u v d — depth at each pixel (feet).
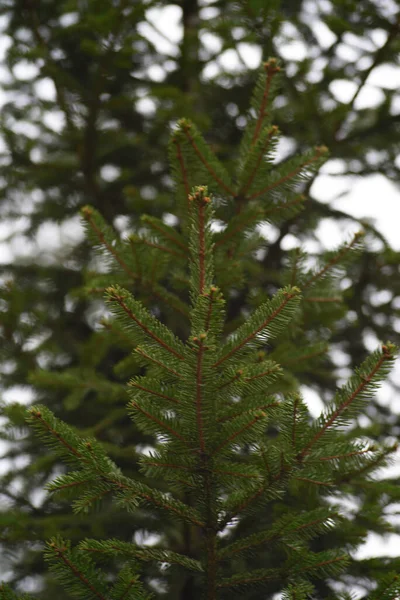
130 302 6.54
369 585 10.49
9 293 14.46
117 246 9.82
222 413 6.58
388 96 15.88
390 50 14.75
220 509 7.09
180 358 6.65
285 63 16.66
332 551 7.09
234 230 9.46
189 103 16.42
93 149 17.16
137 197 14.61
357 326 18.56
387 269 17.85
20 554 13.24
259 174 9.51
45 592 12.78
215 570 7.13
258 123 10.03
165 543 12.51
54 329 17.60
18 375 15.17
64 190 18.65
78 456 6.57
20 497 14.35
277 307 6.55
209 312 6.13
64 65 19.13
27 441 15.47
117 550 6.82
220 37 17.02
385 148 16.63
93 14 14.57
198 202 6.76
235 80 19.04
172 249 9.82
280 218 9.90
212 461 6.67
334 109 15.34
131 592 6.48
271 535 7.12
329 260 10.30
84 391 12.91
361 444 6.75
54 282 18.61
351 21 15.56
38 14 18.66
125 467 14.02
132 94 18.01
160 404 6.61
